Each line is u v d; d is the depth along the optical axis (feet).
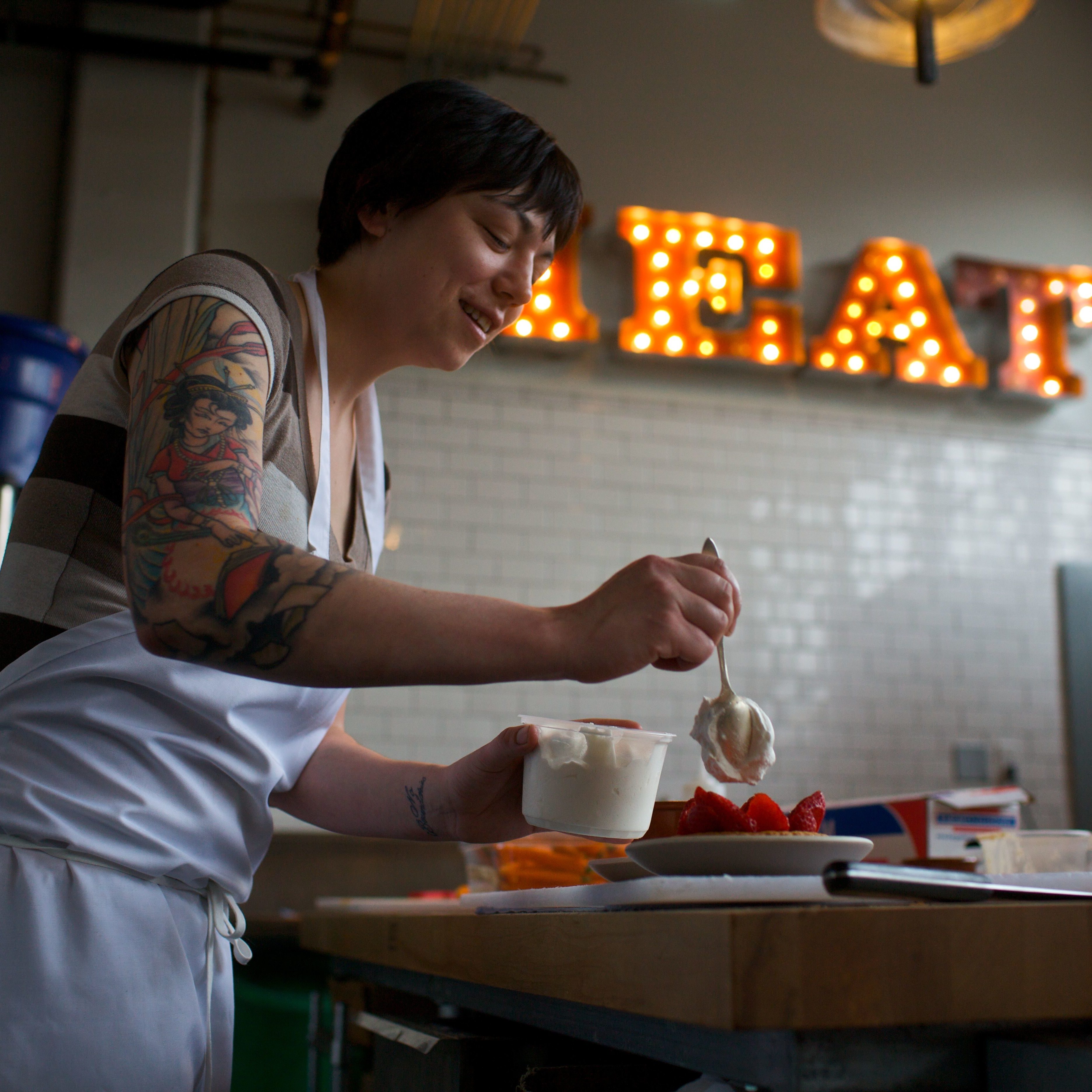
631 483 14.74
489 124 3.48
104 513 3.25
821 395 15.69
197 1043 3.36
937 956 2.25
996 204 17.20
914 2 9.62
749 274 15.34
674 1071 3.37
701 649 2.62
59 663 3.14
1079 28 17.98
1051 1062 2.21
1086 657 14.33
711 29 16.67
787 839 3.04
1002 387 15.84
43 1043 3.00
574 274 14.73
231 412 2.74
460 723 13.51
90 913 3.10
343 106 14.90
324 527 3.56
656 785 3.51
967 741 14.96
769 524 15.05
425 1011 5.12
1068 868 4.49
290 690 3.62
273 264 14.15
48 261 13.53
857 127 16.90
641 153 15.89
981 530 15.75
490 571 14.06
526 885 5.58
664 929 2.43
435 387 14.44
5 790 3.09
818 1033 2.24
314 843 12.23
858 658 14.88
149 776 3.26
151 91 13.98
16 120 13.83
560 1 16.17
